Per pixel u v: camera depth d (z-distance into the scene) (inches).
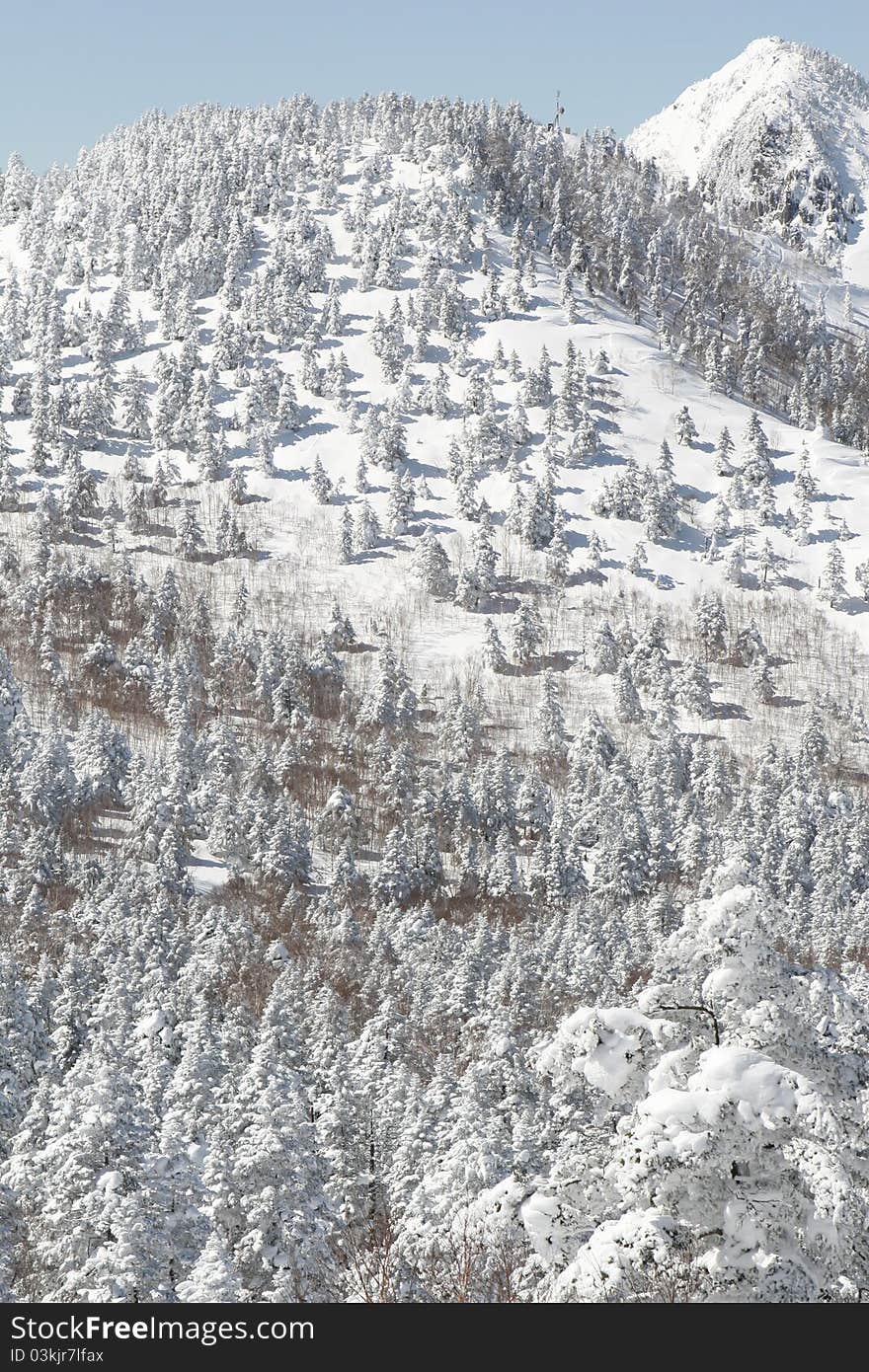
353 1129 4530.0
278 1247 3186.5
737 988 1378.0
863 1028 1387.8
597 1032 1401.3
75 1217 2883.9
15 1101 4985.2
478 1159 3134.8
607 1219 1430.9
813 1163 1226.6
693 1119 1262.3
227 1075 5059.1
